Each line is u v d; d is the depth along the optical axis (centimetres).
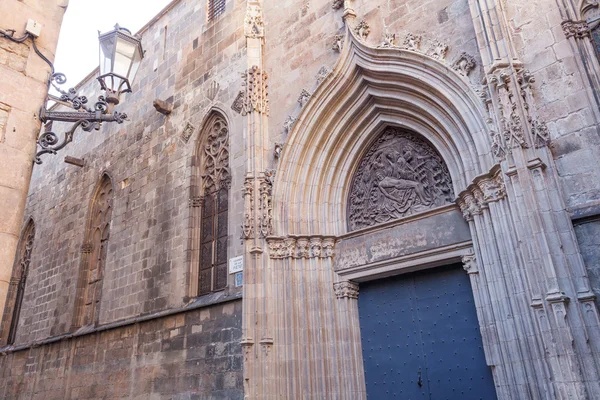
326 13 1498
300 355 1230
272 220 1361
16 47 941
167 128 2014
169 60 2161
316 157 1410
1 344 2553
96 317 2031
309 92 1444
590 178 863
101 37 1108
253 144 1467
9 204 854
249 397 1203
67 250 2373
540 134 906
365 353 1254
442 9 1206
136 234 1939
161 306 1683
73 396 1872
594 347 763
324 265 1323
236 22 1872
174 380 1511
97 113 1025
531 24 1008
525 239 873
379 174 1345
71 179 2584
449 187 1189
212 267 1617
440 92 1138
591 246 830
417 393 1133
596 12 961
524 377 876
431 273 1198
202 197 1762
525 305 881
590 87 907
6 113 895
